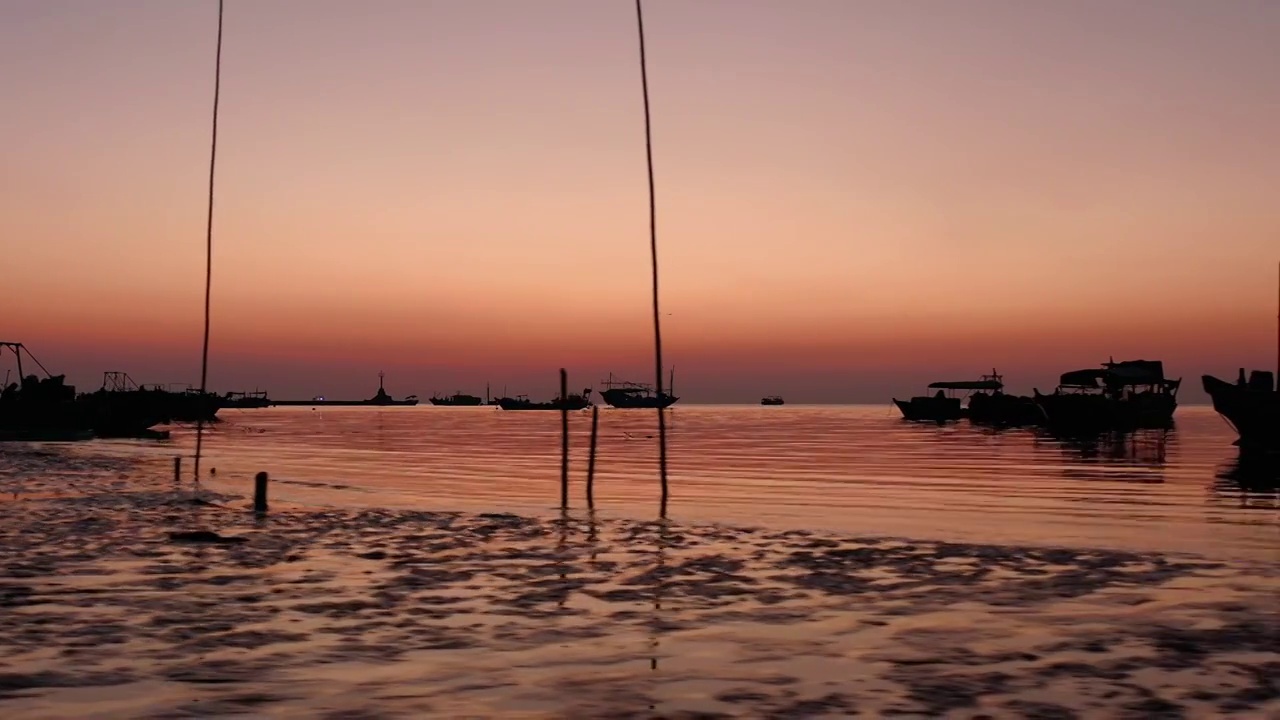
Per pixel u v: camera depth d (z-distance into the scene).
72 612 13.98
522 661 11.54
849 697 10.07
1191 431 97.88
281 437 89.94
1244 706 9.65
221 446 71.12
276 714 9.46
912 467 48.50
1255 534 23.58
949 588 16.58
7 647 11.92
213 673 10.88
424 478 41.91
